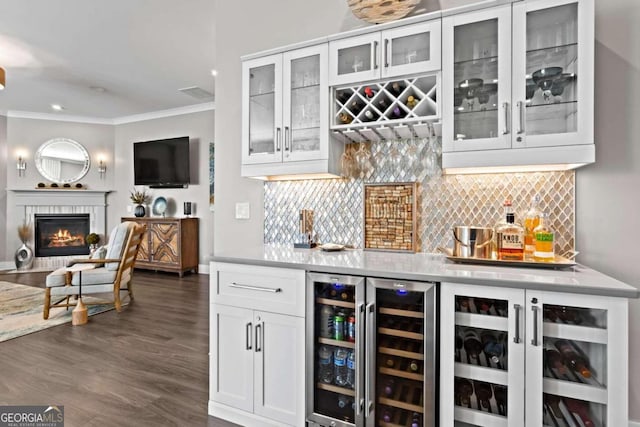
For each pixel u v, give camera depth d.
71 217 6.35
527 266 1.53
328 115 1.95
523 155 1.56
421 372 1.48
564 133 1.50
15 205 5.98
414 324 1.49
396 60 1.81
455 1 1.98
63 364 2.42
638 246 1.65
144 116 6.26
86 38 3.46
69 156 6.36
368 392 1.52
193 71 4.31
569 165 1.60
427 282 1.41
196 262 5.78
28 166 6.12
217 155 2.69
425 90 1.86
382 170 2.17
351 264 1.62
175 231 5.51
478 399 1.38
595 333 1.21
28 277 5.45
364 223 2.17
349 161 2.19
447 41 1.68
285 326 1.68
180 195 5.98
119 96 5.24
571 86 1.53
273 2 2.48
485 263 1.60
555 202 1.79
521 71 1.56
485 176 1.94
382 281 1.48
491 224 1.91
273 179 2.44
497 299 1.32
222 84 2.66
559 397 1.29
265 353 1.73
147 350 2.68
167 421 1.79
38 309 3.75
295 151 2.04
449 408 1.38
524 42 1.56
